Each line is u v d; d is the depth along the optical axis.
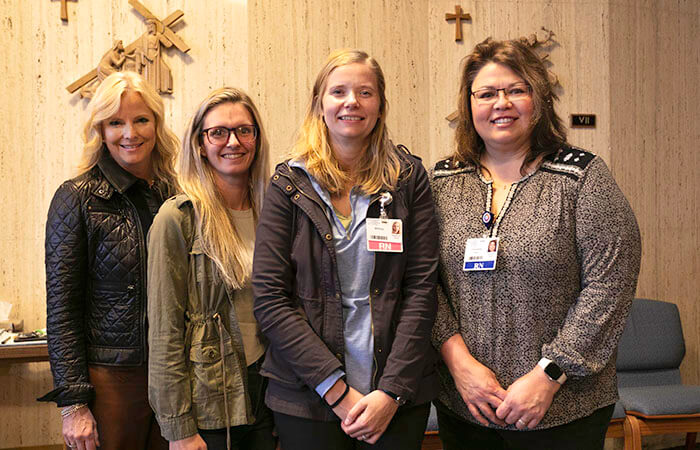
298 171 1.85
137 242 2.07
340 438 1.77
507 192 1.96
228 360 1.87
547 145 1.95
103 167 2.11
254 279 1.80
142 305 2.05
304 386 1.76
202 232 1.88
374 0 4.14
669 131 4.52
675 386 3.70
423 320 1.79
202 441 1.83
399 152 1.96
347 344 1.78
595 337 1.79
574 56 4.34
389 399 1.71
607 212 1.82
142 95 2.15
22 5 3.71
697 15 4.58
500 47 1.94
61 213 2.03
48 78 3.75
